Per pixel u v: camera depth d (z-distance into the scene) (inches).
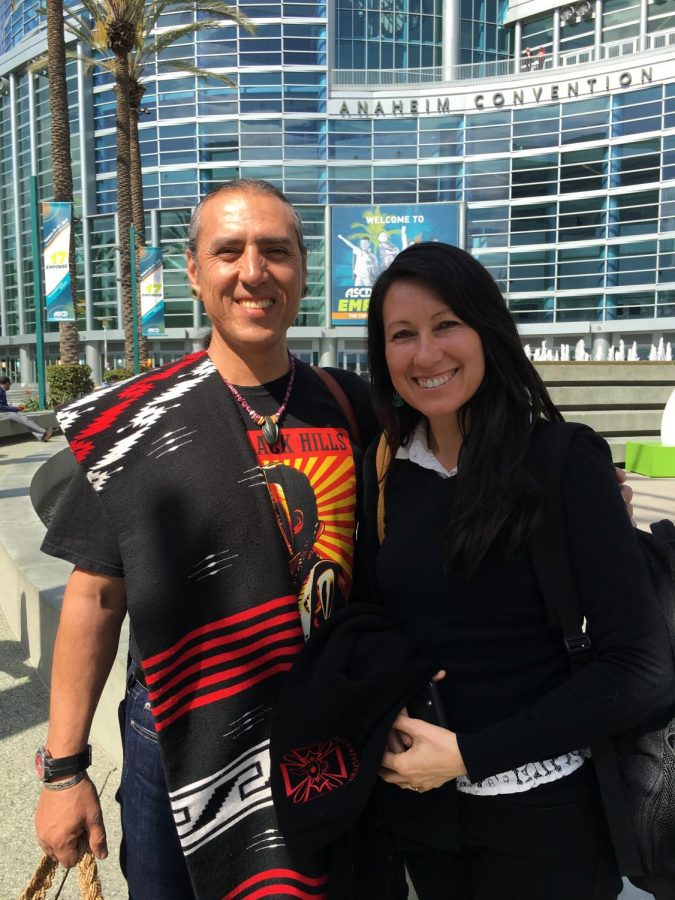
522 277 1472.7
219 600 53.2
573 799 51.4
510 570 51.0
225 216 57.2
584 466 49.9
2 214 1909.4
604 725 45.8
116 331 1632.6
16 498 248.7
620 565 47.5
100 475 53.2
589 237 1418.6
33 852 88.7
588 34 1529.3
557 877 51.4
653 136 1342.3
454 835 52.7
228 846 53.0
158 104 1509.6
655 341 1390.3
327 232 1460.4
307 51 1462.8
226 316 58.5
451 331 52.4
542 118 1430.9
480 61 1589.6
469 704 52.2
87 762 56.7
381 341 58.7
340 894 54.1
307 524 58.8
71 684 55.7
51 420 589.0
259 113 1473.9
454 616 52.7
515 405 52.2
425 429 59.0
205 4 887.1
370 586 60.4
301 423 61.8
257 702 54.1
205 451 54.9
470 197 1485.0
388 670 50.1
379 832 57.3
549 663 51.6
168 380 59.1
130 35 828.6
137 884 57.1
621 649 46.6
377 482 60.3
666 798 48.1
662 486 343.6
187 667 53.0
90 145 1627.7
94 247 1657.2
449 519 52.1
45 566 157.4
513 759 46.9
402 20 1510.8
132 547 51.9
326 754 51.9
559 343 1457.9
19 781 103.0
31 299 1845.5
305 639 56.9
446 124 1476.4
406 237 1454.2
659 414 430.3
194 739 52.6
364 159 1491.1
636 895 79.7
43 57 959.6
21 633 153.8
